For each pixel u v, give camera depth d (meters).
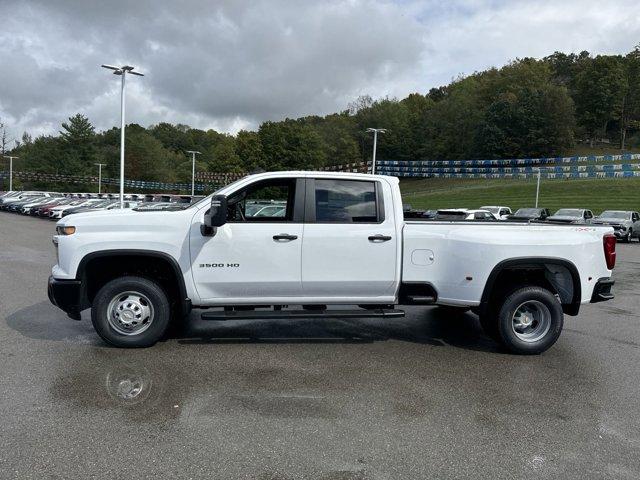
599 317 7.88
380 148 106.56
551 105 89.94
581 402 4.36
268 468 3.18
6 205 46.56
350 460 3.30
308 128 82.31
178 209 5.71
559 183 66.56
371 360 5.39
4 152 97.19
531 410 4.17
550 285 6.07
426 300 5.71
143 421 3.78
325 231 5.51
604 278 5.99
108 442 3.45
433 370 5.11
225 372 4.88
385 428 3.77
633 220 28.27
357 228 5.57
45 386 4.41
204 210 5.49
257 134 80.50
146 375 4.74
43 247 16.03
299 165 78.12
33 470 3.10
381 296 5.76
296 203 5.56
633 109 105.69
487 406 4.23
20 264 12.03
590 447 3.55
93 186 92.12
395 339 6.28
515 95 96.50
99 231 5.34
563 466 3.29
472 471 3.21
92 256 5.29
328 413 4.00
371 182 5.71
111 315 5.45
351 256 5.55
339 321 7.20
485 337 6.45
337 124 105.31
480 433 3.73
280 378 4.75
